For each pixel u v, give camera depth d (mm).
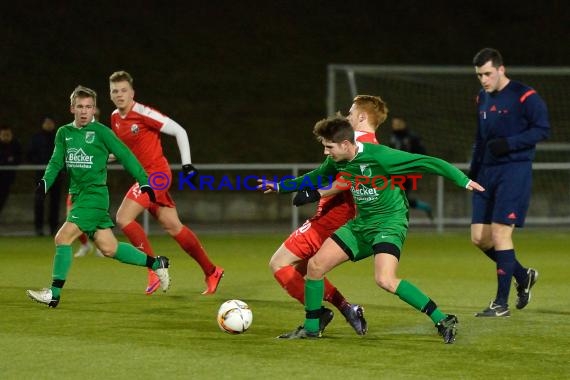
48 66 69875
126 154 23672
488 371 16750
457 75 68812
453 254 40125
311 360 17562
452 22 80688
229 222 57031
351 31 78688
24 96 67188
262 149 66812
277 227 54156
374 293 27562
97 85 69438
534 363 17469
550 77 68562
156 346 18812
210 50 75000
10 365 16984
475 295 27562
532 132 23188
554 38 80875
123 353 18094
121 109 26438
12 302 24969
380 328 21312
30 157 48406
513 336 20391
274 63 75062
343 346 19000
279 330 20906
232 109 70250
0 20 72188
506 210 23406
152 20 75938
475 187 18672
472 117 68562
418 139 48594
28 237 47594
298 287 20812
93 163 23750
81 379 15930
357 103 20781
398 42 78250
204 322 21875
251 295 26953
